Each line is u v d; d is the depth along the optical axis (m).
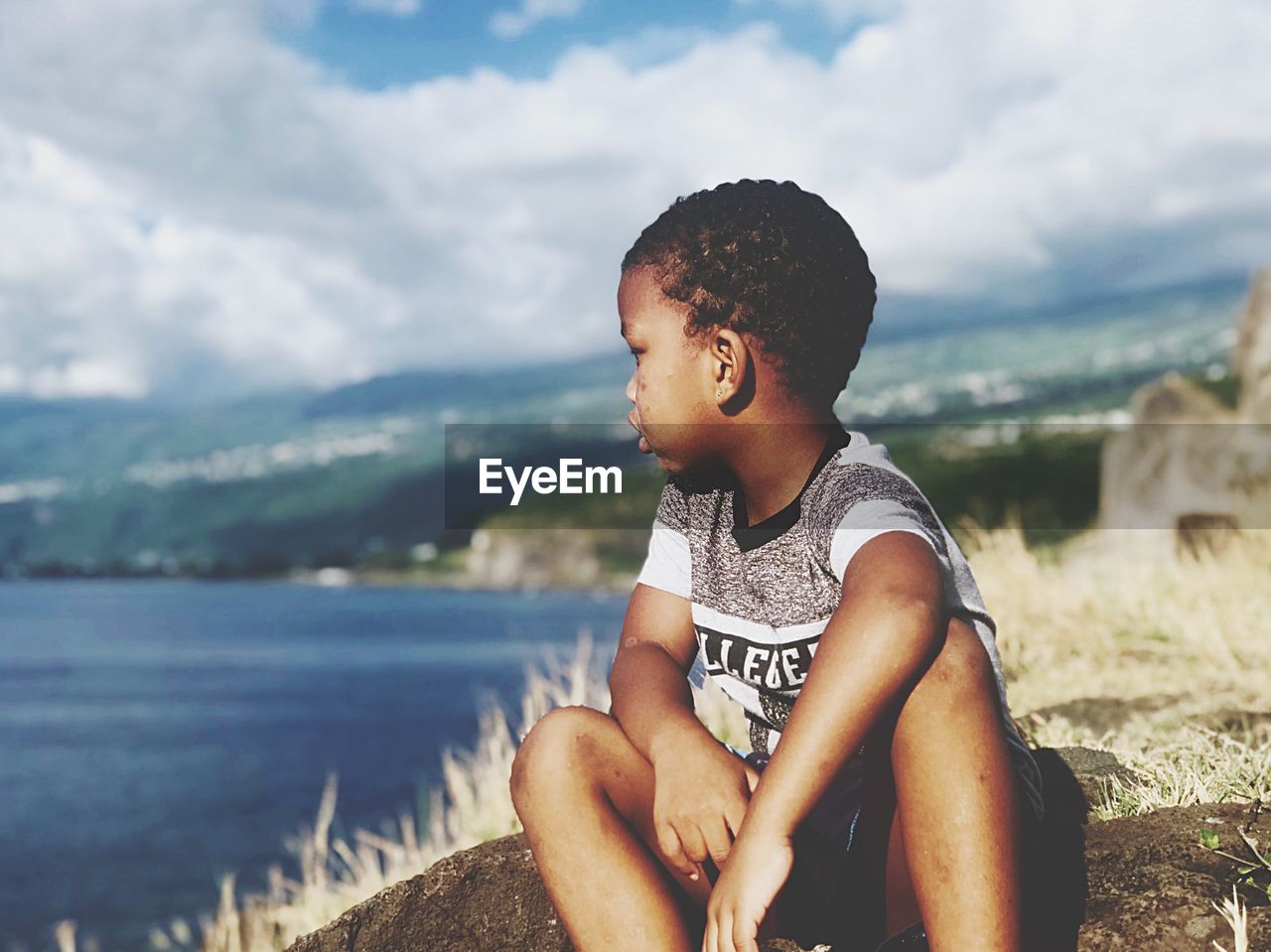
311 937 2.08
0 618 123.12
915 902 1.48
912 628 1.30
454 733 38.06
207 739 39.19
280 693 52.66
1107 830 1.91
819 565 1.50
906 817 1.35
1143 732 3.18
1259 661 4.01
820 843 1.60
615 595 142.38
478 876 2.06
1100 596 5.37
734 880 1.32
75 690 56.16
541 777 1.52
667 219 1.58
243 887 18.62
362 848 4.09
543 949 1.97
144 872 20.66
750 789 1.51
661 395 1.56
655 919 1.46
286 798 27.66
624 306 1.60
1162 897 1.61
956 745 1.32
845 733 1.30
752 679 1.64
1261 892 1.62
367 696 50.41
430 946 2.03
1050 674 4.23
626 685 1.65
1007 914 1.29
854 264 1.57
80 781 31.95
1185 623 4.48
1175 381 9.84
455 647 75.88
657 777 1.52
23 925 17.12
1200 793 2.18
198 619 119.00
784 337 1.51
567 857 1.50
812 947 1.62
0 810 27.95
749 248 1.49
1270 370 9.35
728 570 1.63
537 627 89.38
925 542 1.39
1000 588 5.46
